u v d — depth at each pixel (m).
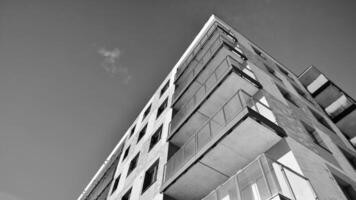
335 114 18.27
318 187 7.61
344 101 18.50
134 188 15.21
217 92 12.39
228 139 9.15
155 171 14.30
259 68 15.66
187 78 19.56
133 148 21.20
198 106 13.16
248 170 7.88
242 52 16.72
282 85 15.97
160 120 18.80
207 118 13.08
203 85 14.48
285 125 10.01
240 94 10.55
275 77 16.72
